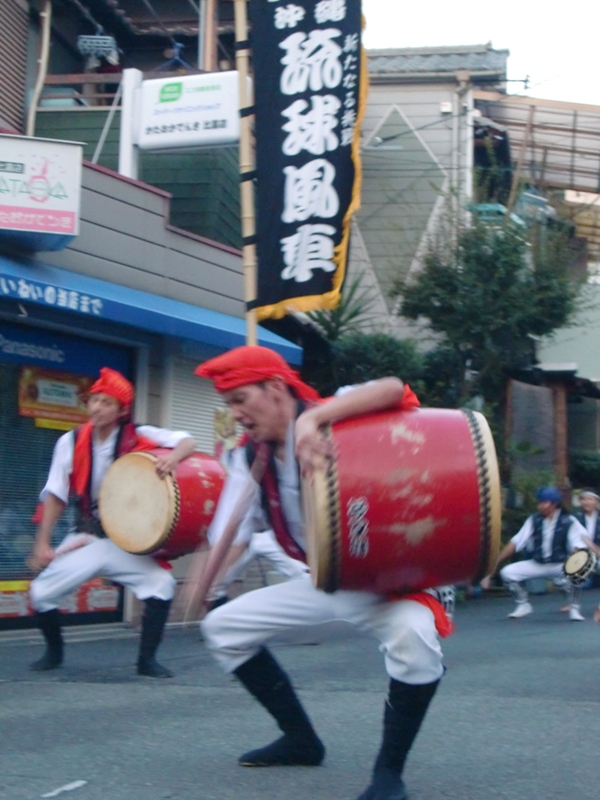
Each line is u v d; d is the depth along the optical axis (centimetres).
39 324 905
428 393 1553
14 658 730
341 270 833
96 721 505
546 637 925
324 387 1495
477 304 1534
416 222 1817
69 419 953
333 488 316
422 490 318
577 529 1137
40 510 624
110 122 1266
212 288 1087
